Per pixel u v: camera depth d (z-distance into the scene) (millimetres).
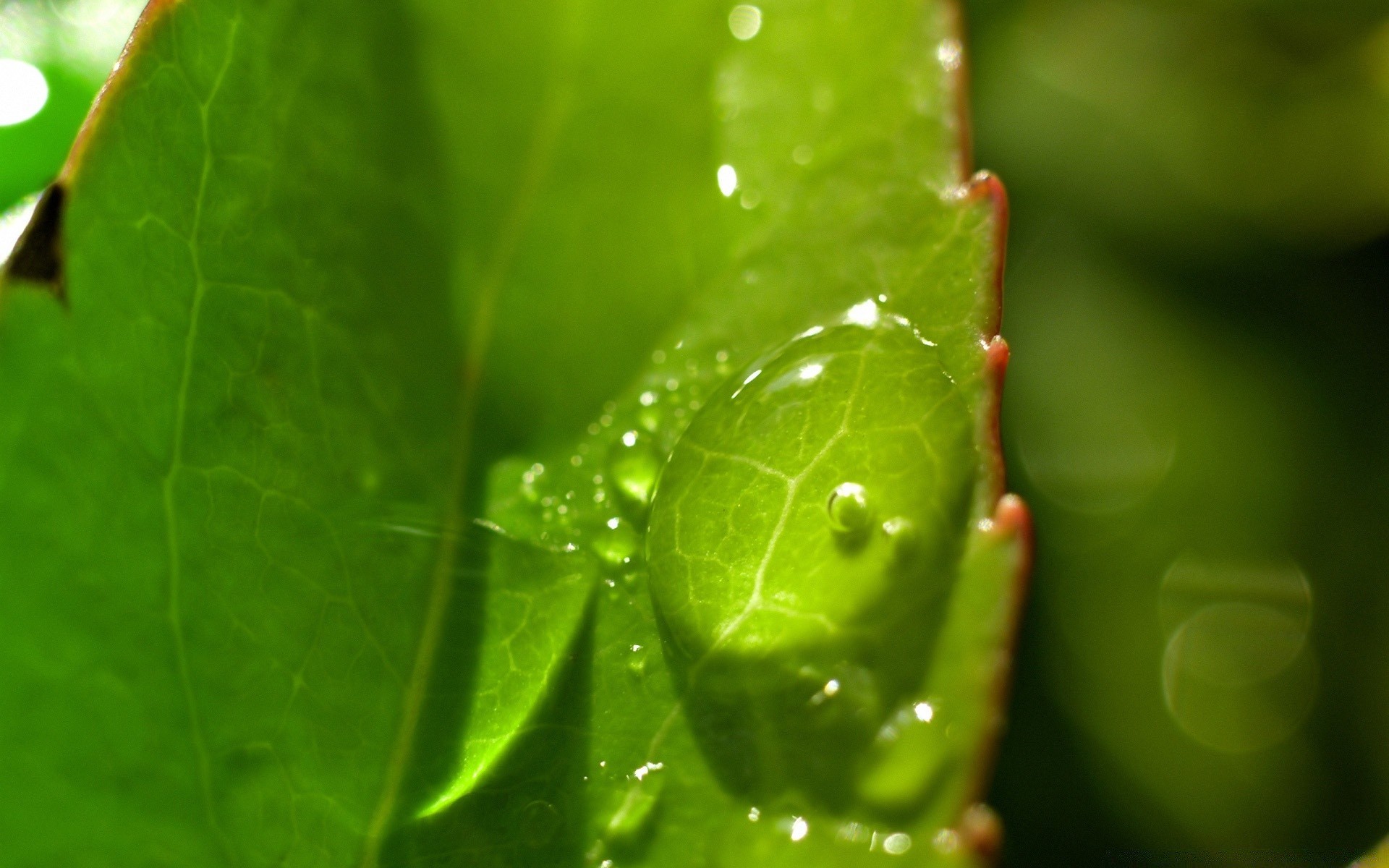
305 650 57
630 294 61
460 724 57
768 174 61
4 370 55
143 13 56
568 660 58
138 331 56
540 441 60
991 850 54
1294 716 73
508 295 60
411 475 59
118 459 55
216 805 55
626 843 56
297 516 57
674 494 58
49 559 55
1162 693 72
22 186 66
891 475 57
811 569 57
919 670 56
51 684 55
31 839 54
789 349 60
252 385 57
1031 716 71
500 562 58
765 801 56
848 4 62
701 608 57
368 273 59
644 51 62
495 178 61
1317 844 72
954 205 60
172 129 56
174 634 56
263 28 58
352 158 59
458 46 61
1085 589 73
